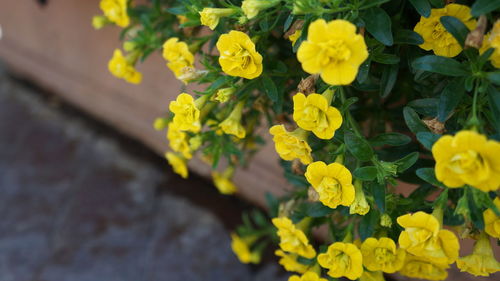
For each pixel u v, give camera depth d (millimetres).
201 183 839
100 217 797
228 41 393
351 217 474
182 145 497
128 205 816
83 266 727
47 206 820
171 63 458
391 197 421
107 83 878
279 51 486
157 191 835
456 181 341
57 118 999
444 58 382
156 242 756
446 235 374
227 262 723
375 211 424
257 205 784
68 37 897
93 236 768
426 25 397
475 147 327
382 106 498
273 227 603
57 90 1026
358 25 392
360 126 508
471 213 378
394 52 444
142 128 881
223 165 767
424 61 385
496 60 369
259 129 632
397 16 423
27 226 788
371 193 413
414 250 380
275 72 453
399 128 495
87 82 921
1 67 1150
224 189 580
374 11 396
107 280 708
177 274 711
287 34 444
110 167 885
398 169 407
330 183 387
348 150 427
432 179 385
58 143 942
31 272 723
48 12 904
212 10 412
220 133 483
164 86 778
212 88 429
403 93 490
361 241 430
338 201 394
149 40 523
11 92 1082
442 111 385
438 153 336
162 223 785
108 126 963
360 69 413
